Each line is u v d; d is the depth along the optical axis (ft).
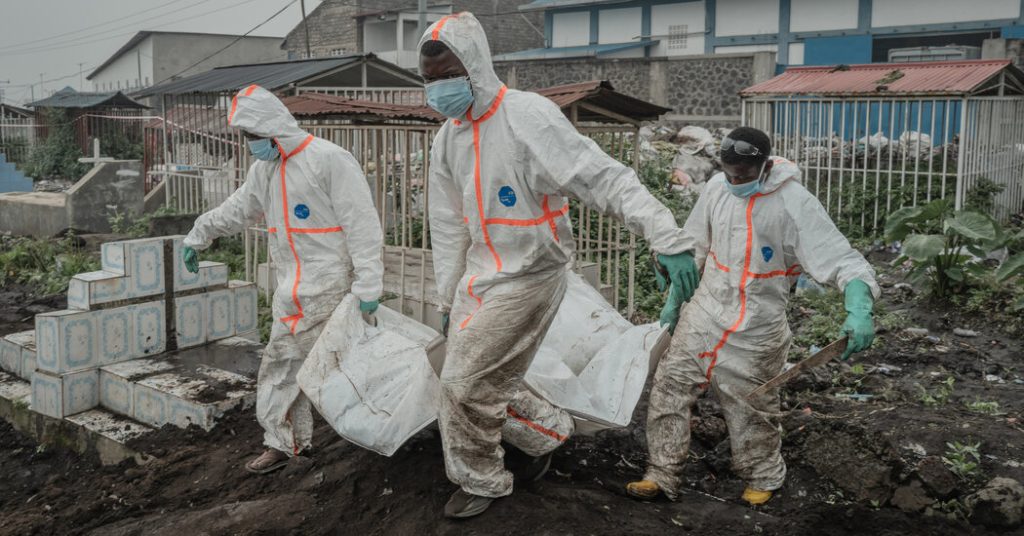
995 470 14.32
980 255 25.99
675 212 36.04
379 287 14.32
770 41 83.25
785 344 13.52
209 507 14.08
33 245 36.22
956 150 39.42
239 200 15.69
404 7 119.75
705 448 16.16
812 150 42.75
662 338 14.10
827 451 14.58
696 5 87.92
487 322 11.80
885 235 28.22
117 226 40.86
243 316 21.98
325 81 38.91
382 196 23.11
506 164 11.44
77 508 15.06
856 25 77.71
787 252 13.01
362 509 13.32
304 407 15.19
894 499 13.61
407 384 13.35
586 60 72.90
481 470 12.29
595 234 26.66
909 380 19.90
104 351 19.22
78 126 76.13
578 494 13.30
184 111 40.27
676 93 69.77
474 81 11.19
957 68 38.65
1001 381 20.03
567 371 13.44
